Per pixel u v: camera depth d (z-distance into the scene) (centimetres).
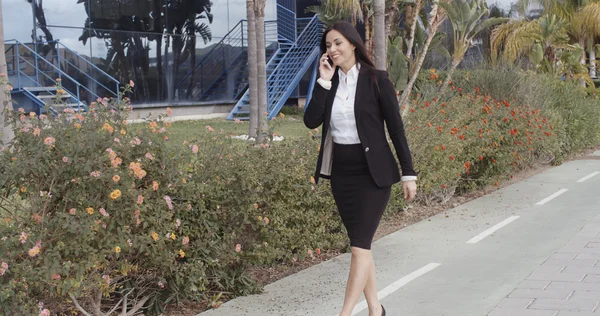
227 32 2392
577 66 2380
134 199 458
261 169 608
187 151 519
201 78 2306
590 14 2497
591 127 1700
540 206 963
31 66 1802
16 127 470
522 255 691
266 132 667
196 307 546
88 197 450
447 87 1344
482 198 1042
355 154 443
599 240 745
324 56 452
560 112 1556
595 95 2259
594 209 924
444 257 691
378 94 444
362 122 441
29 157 445
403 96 1559
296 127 2014
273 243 611
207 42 2323
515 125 1150
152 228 479
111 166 456
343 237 722
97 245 453
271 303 551
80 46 1944
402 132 446
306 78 2673
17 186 448
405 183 449
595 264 646
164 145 504
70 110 496
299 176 629
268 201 611
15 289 420
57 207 450
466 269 644
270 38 2566
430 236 788
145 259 497
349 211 450
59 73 1817
